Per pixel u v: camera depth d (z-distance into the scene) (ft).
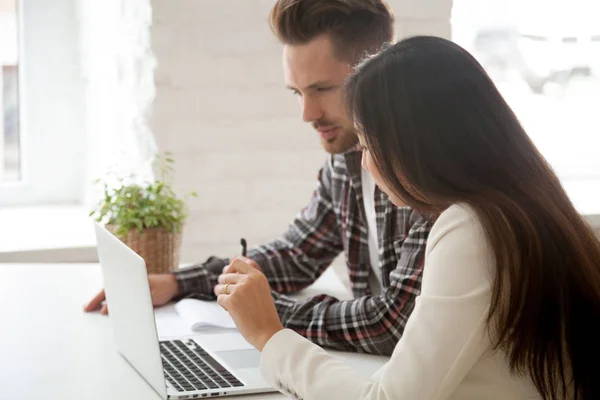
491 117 4.44
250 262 7.33
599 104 11.93
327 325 6.08
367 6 6.94
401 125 4.39
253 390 5.20
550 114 11.87
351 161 6.95
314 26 6.85
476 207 4.27
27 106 11.88
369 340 5.93
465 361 4.18
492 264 4.18
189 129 9.83
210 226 10.04
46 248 9.78
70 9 11.93
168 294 7.07
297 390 4.67
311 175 10.21
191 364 5.62
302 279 7.57
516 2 11.53
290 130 10.09
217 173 9.96
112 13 10.48
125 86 10.25
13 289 7.54
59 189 12.19
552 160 11.94
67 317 6.79
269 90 9.98
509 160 4.41
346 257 7.14
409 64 4.43
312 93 6.95
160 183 8.27
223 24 9.75
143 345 5.34
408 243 6.05
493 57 11.60
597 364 4.37
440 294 4.22
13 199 11.97
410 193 4.55
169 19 9.60
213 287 7.16
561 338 4.31
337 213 7.34
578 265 4.31
